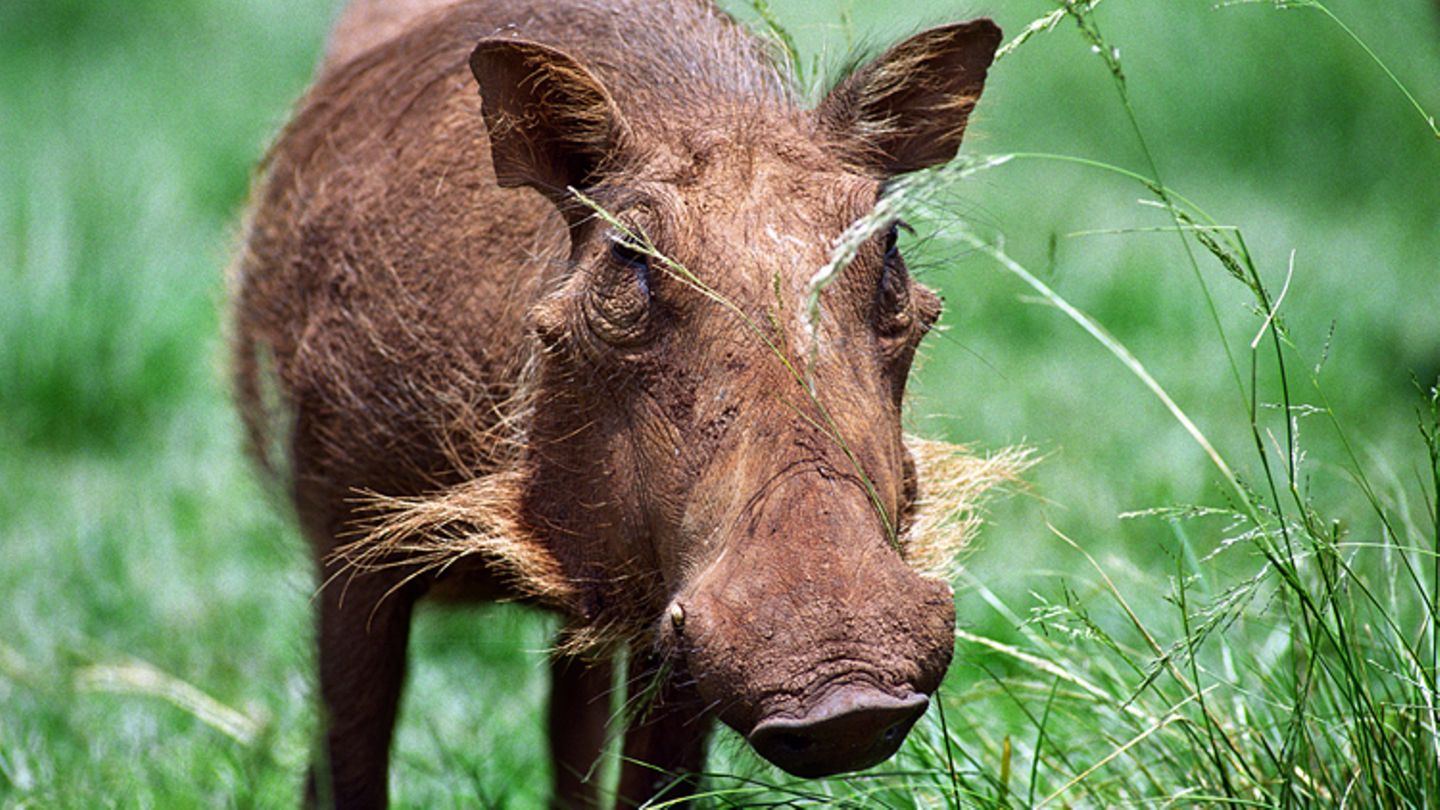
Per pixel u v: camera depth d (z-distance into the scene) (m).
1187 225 6.71
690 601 5.73
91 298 14.57
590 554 6.74
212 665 10.77
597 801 9.09
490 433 7.29
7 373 14.07
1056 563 11.05
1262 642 9.01
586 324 6.48
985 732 8.45
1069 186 18.59
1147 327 15.26
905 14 20.80
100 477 13.36
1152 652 8.41
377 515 8.06
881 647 5.50
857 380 6.11
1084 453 12.57
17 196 16.67
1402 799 6.55
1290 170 19.66
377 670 8.19
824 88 7.55
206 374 14.55
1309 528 6.86
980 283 15.70
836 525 5.72
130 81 23.31
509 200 7.59
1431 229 17.67
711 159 6.56
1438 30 19.38
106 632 11.12
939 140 7.20
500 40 6.68
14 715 9.73
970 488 7.39
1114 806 7.39
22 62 24.36
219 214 18.27
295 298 8.56
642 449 6.29
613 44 7.65
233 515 12.61
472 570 7.88
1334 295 15.73
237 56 24.88
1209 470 12.17
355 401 7.99
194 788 9.01
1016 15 22.27
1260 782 7.06
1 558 11.78
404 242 7.88
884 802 7.40
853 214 6.41
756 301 6.15
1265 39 20.58
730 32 7.81
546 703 9.16
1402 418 13.45
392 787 9.45
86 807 8.57
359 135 8.49
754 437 5.95
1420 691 6.83
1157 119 20.44
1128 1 21.92
